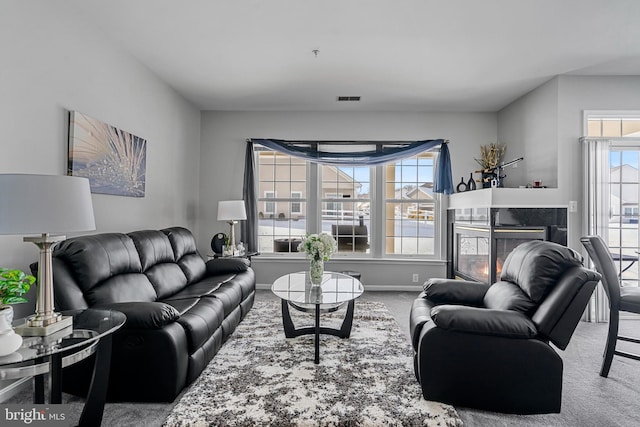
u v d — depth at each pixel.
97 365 1.60
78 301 1.98
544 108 3.96
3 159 1.97
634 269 3.76
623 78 3.73
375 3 2.45
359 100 4.56
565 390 2.15
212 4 2.46
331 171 5.23
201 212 5.06
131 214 3.29
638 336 3.16
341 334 2.94
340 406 1.89
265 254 5.20
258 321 3.40
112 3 2.45
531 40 2.98
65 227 1.41
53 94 2.33
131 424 1.76
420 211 5.18
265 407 1.88
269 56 3.30
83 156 2.57
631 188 3.78
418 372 2.06
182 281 3.13
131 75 3.27
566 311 1.80
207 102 4.69
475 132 5.02
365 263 5.04
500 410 1.88
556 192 3.70
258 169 5.24
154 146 3.73
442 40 2.98
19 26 2.05
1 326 1.28
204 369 2.33
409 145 4.97
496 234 3.71
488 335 1.87
